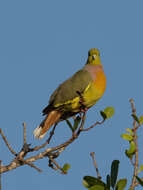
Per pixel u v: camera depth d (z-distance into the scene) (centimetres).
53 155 1020
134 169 844
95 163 902
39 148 1023
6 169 950
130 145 884
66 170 899
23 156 1003
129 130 902
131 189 803
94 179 847
